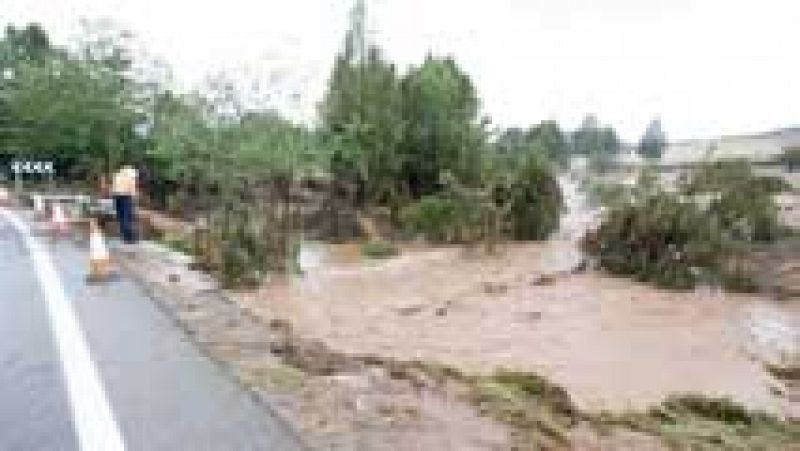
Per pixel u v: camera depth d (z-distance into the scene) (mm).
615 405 11688
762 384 14312
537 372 13359
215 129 38875
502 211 34812
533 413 8750
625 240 26484
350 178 43281
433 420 6902
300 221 38250
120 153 40812
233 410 6117
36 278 12508
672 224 25672
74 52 41250
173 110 41188
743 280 24422
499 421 7715
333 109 44750
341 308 18984
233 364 7664
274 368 7727
